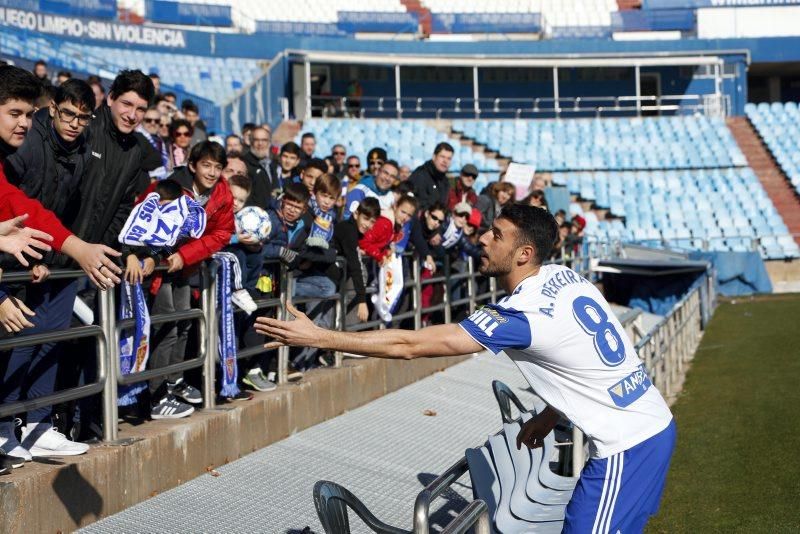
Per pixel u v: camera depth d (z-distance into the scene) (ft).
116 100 15.52
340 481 18.99
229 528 15.40
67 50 70.64
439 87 107.04
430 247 31.19
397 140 84.43
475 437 24.18
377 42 102.42
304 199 21.90
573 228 59.52
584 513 11.37
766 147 95.30
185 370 18.34
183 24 100.17
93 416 16.37
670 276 61.11
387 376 27.66
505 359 36.32
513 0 123.75
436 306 31.86
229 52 97.25
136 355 16.12
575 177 87.56
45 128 14.30
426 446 22.66
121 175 15.76
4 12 79.41
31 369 14.55
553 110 100.94
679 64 101.19
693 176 89.40
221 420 18.38
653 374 28.55
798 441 25.32
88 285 17.20
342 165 39.73
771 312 58.59
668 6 118.73
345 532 10.93
